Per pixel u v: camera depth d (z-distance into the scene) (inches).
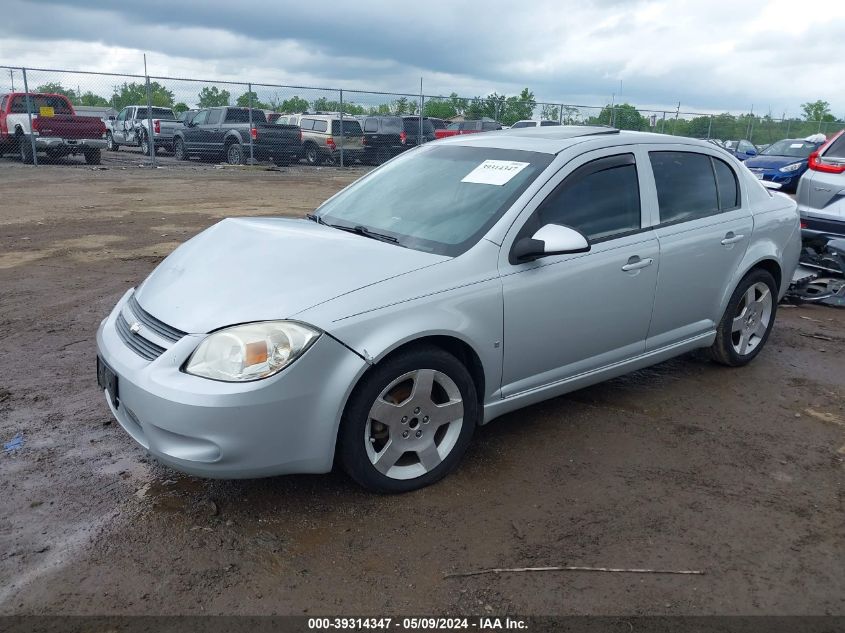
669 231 170.2
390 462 129.6
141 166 802.8
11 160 803.4
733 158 196.1
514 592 107.9
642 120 1106.1
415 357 126.8
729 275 187.6
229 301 122.0
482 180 155.1
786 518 130.0
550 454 151.3
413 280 128.5
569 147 157.6
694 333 184.9
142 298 135.9
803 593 109.6
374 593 106.9
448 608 104.3
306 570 111.5
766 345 228.7
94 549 115.1
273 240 141.2
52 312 239.3
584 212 154.9
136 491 132.4
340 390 118.9
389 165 182.2
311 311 118.5
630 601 106.7
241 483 135.6
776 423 170.4
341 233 147.3
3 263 308.2
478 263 136.4
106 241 365.1
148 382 115.6
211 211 487.5
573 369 156.9
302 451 119.6
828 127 1258.6
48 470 139.1
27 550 114.4
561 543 120.1
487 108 982.4
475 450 151.9
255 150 864.9
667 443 158.1
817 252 308.5
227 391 112.1
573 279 148.5
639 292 163.3
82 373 187.8
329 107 1060.5
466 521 125.6
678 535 123.5
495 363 139.9
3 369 189.0
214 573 110.2
